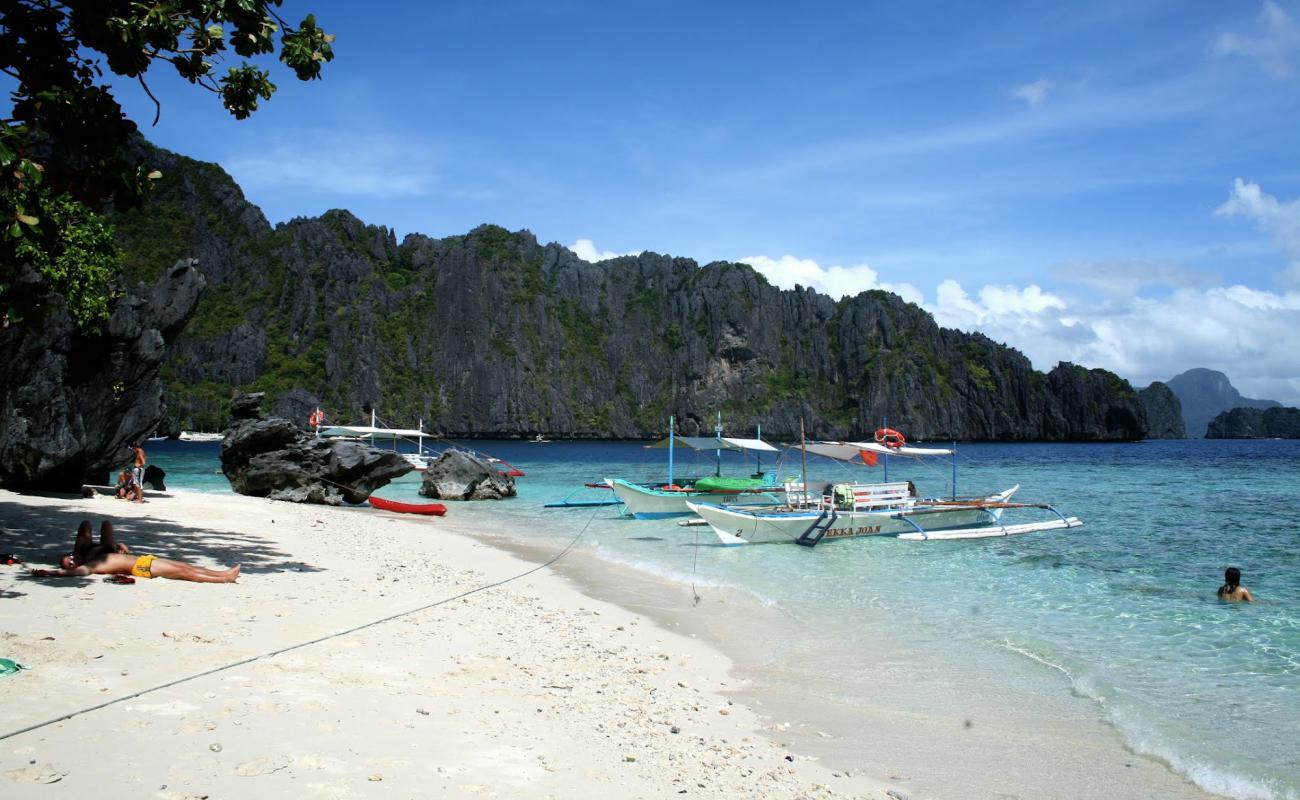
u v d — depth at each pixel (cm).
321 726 745
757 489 3897
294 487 3656
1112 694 1132
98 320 2423
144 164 1264
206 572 1356
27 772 582
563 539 2831
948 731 984
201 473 6134
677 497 3522
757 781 779
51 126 1181
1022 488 5703
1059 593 1895
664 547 2647
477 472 4556
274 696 807
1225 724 1034
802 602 1756
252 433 3688
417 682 929
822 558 2427
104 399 2494
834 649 1359
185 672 850
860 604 1741
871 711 1049
